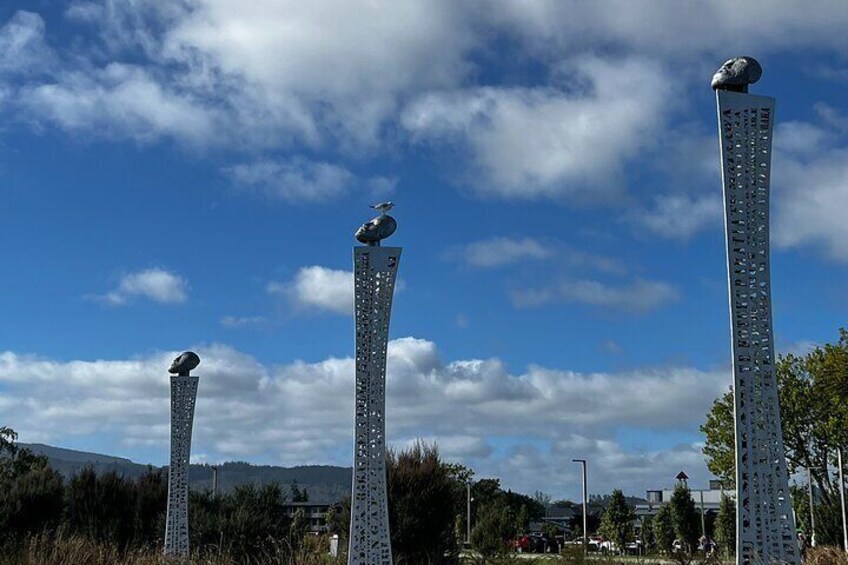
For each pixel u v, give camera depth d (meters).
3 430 45.06
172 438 23.05
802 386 36.91
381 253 17.12
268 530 24.22
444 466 20.16
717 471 38.50
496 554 21.00
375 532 16.53
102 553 19.89
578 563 19.80
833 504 35.81
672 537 47.44
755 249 13.98
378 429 16.81
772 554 13.25
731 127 14.16
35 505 25.55
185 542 22.52
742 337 13.83
